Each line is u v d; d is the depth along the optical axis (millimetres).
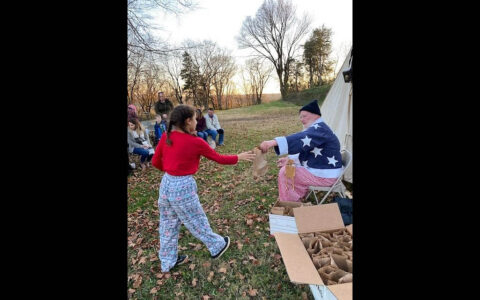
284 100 24328
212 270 2135
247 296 1860
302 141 2389
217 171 5156
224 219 3012
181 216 2031
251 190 3895
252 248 2369
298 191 2637
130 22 7387
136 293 1977
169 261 2145
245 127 12141
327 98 3994
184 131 1873
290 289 1877
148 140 5691
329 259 1553
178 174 1922
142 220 3266
